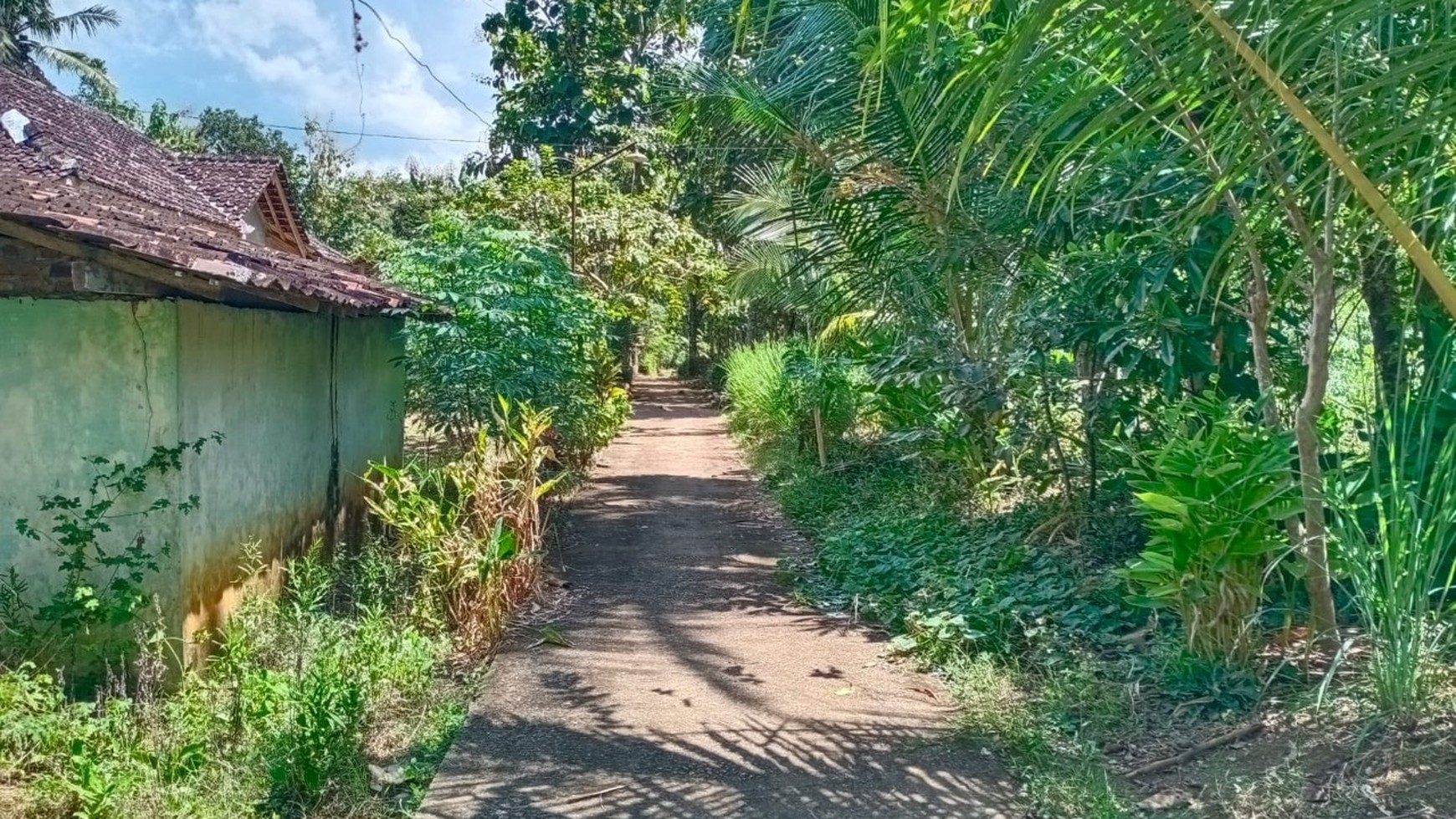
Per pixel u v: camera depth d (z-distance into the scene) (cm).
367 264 1342
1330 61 312
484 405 932
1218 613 470
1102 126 273
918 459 1053
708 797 398
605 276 1773
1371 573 404
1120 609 567
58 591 506
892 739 457
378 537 821
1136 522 666
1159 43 280
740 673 556
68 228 446
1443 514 389
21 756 404
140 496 502
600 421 1366
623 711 493
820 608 701
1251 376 614
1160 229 527
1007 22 515
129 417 500
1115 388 662
